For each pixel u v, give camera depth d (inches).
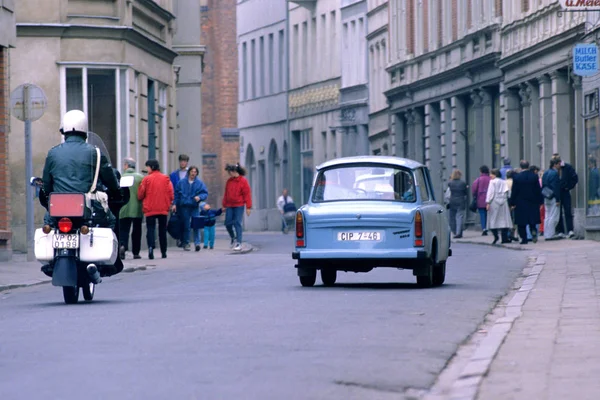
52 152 1280.8
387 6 5004.9
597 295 1299.2
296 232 1517.0
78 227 1266.0
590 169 2723.9
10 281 1674.5
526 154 3422.7
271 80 6412.4
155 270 1979.6
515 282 1595.7
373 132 5260.8
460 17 4020.7
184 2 3828.7
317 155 5871.1
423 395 710.5
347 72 5556.1
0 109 2249.0
